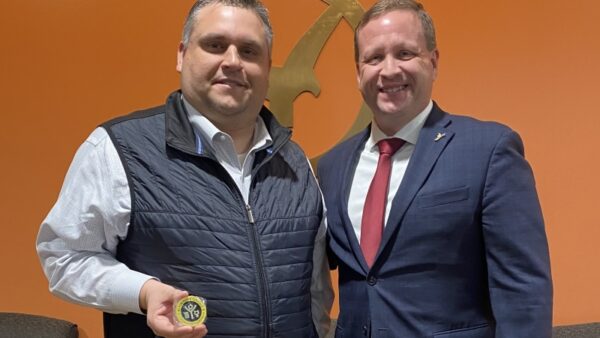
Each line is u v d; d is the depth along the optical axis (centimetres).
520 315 134
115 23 232
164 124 140
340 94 235
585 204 235
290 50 234
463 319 142
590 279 234
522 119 235
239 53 142
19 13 231
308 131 235
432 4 235
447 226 141
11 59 231
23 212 232
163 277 131
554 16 235
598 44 235
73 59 231
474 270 144
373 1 237
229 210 134
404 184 147
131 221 130
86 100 232
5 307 233
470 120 152
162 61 232
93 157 132
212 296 130
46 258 133
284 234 140
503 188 139
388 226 146
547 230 236
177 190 132
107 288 124
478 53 235
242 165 146
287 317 135
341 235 156
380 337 143
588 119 235
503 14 234
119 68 232
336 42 235
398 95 152
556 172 235
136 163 132
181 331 109
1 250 232
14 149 231
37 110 231
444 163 146
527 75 235
